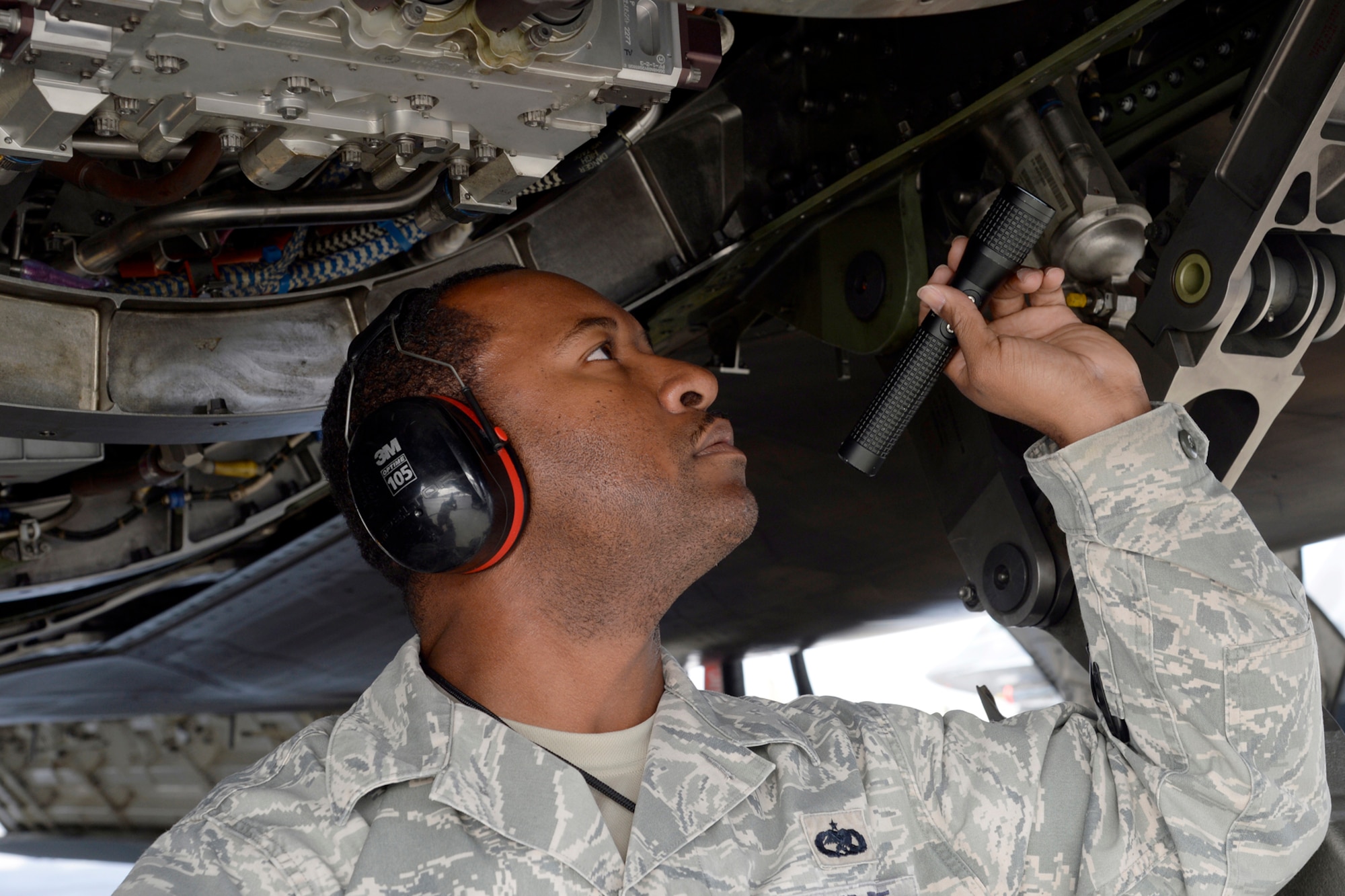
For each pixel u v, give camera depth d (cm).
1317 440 329
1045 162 174
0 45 106
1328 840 137
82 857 1029
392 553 104
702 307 238
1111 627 119
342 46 110
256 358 202
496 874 96
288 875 94
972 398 125
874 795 114
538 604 110
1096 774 121
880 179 195
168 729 1037
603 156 186
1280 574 115
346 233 210
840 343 204
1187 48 186
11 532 286
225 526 306
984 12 174
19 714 573
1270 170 151
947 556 442
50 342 187
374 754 101
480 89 121
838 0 116
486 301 116
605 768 110
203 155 153
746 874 103
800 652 609
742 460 113
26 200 199
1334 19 144
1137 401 121
